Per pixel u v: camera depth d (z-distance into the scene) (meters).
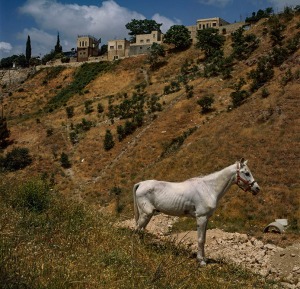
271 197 25.33
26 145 71.00
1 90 107.94
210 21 104.56
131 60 99.25
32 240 8.31
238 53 75.00
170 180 38.91
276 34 72.25
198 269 9.65
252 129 40.62
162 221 21.03
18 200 11.05
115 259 8.23
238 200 25.30
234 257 13.47
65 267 7.17
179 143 52.75
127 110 71.56
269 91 50.50
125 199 35.16
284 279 11.42
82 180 55.56
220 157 37.72
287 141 34.97
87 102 83.50
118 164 55.44
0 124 75.00
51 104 93.12
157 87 81.25
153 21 119.38
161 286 7.57
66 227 9.69
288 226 21.09
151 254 9.77
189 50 93.62
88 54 113.75
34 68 112.88
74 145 67.06
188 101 65.56
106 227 10.47
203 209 11.35
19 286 6.14
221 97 62.78
